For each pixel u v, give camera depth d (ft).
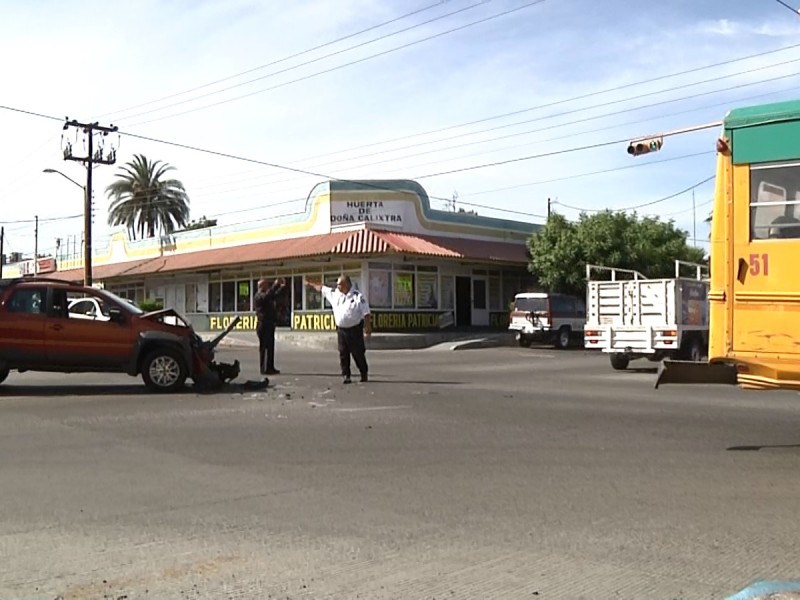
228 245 140.15
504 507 23.22
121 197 200.03
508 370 70.95
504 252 128.88
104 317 48.78
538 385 56.39
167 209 200.95
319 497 24.35
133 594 16.42
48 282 48.73
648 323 71.05
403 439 33.68
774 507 23.21
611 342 72.02
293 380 56.75
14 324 47.32
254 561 18.51
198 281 147.33
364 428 36.29
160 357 48.65
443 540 20.13
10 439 33.32
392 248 106.83
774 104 28.73
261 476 27.02
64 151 134.72
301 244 119.34
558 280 122.62
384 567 18.10
